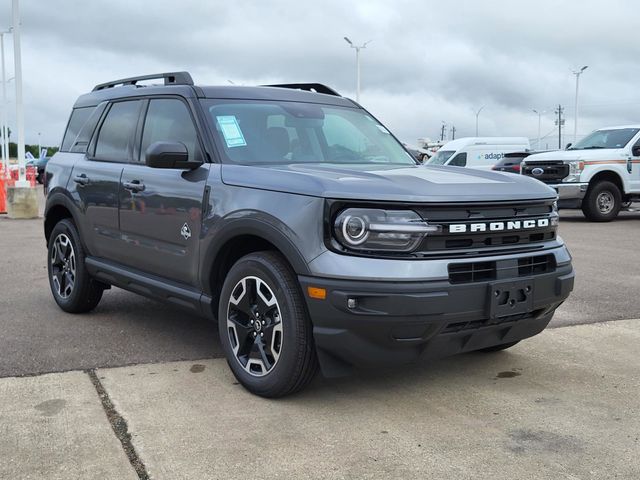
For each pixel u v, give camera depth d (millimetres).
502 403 3887
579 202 14969
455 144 26016
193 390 4062
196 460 3145
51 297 6766
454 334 3613
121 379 4254
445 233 3543
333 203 3551
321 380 4246
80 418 3613
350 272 3449
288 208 3715
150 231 4801
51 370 4418
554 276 3939
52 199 6141
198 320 5844
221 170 4273
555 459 3172
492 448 3287
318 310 3539
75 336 5270
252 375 3938
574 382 4258
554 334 5375
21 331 5410
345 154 4848
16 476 2984
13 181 18469
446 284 3469
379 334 3475
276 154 4555
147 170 4934
